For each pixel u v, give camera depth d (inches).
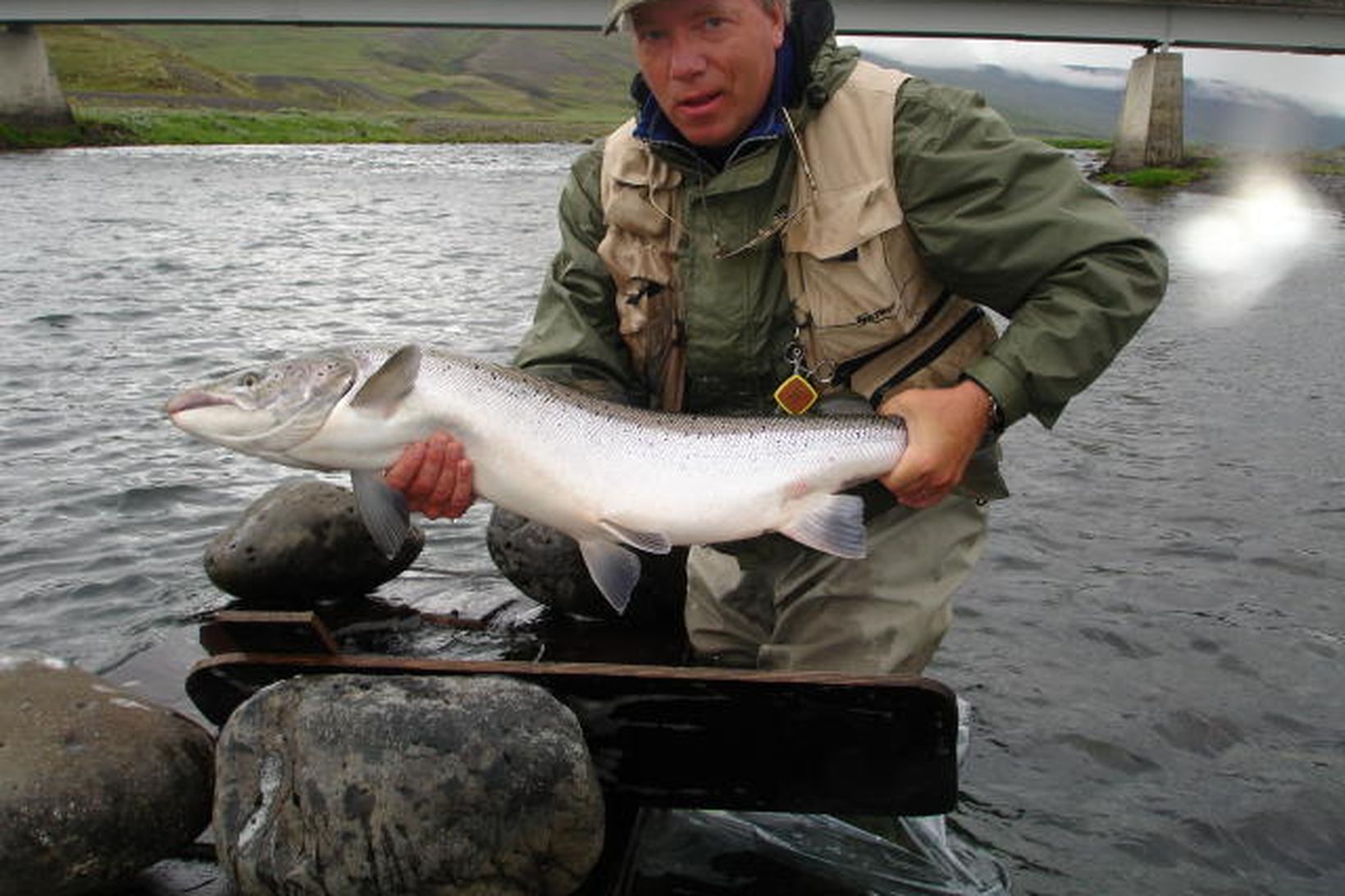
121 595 80.8
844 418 52.4
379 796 44.4
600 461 52.7
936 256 53.0
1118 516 99.3
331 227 331.0
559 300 60.5
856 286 53.7
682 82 51.6
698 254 55.5
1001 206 51.7
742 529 53.0
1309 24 613.9
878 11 604.1
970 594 83.0
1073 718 66.6
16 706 49.9
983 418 51.4
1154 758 62.7
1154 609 80.6
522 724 46.0
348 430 51.4
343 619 74.3
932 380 56.2
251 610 76.2
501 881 45.0
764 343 55.8
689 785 50.5
